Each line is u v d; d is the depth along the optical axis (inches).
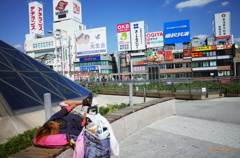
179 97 633.6
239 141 191.0
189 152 167.6
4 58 339.9
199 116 320.8
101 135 97.0
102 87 1023.6
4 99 238.1
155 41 2773.1
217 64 2319.1
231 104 432.1
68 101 116.5
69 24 3880.4
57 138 99.3
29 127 222.1
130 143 195.2
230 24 2615.7
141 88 813.2
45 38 3373.5
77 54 3233.3
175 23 2632.9
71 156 109.6
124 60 2947.8
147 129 243.9
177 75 2522.1
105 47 3102.9
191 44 2559.1
